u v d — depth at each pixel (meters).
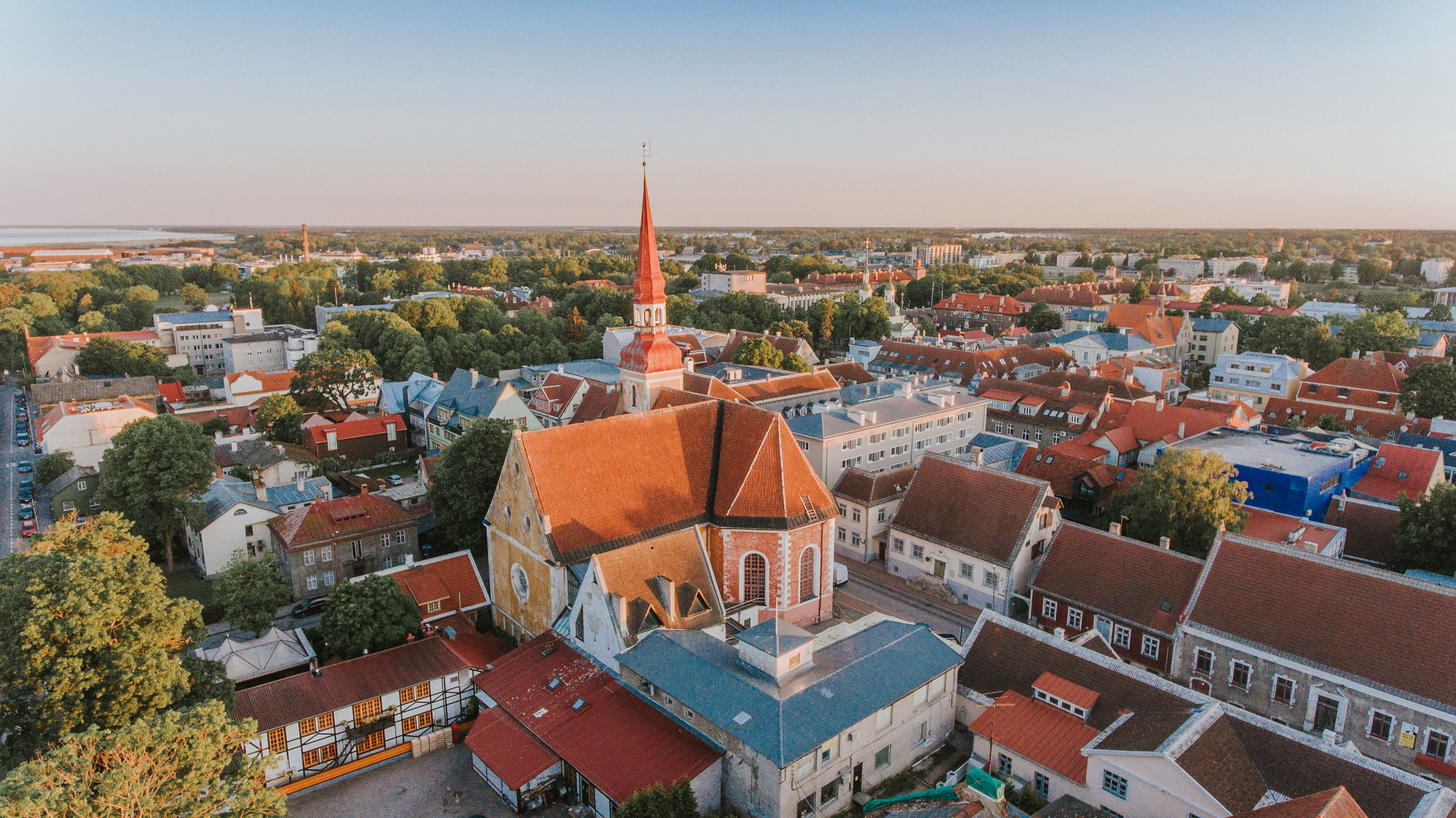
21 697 46.56
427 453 139.25
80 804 32.78
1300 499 89.25
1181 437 112.88
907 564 87.94
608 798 49.94
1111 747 48.16
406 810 54.75
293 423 136.62
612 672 61.25
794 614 71.94
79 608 45.91
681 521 69.44
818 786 49.91
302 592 83.50
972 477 85.44
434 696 63.06
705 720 52.50
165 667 48.50
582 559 64.44
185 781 37.28
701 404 75.00
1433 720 52.16
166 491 89.50
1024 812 48.84
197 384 180.88
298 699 58.59
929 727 57.84
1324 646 57.50
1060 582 73.31
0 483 125.44
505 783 53.53
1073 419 129.75
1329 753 46.03
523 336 198.25
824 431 100.56
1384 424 129.38
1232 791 44.41
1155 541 79.75
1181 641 63.84
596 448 68.44
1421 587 56.09
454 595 76.00
